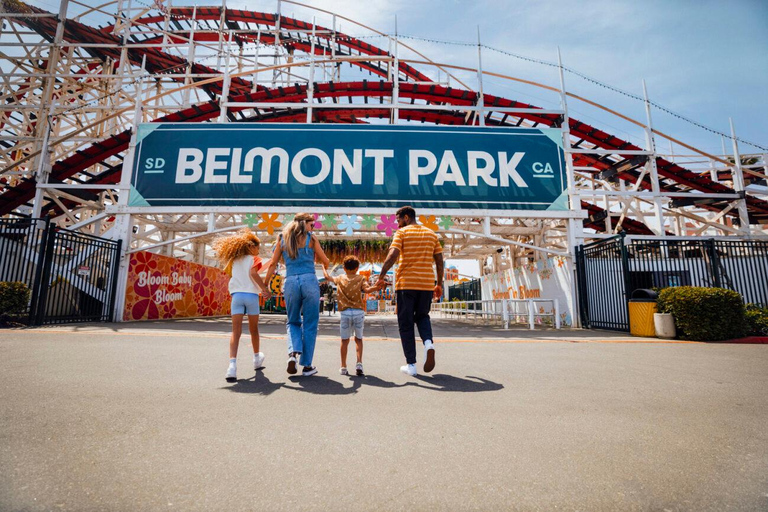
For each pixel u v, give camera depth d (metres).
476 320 14.93
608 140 15.42
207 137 11.14
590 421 2.22
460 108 12.95
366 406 2.48
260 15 24.50
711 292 6.82
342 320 3.61
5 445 1.72
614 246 9.10
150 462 1.60
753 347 5.82
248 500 1.31
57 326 7.73
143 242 15.91
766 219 17.52
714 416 2.33
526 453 1.75
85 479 1.43
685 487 1.42
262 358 3.72
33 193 13.18
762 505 1.28
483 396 2.76
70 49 17.23
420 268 3.58
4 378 2.99
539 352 5.15
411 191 11.01
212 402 2.53
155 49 19.58
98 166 16.73
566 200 11.18
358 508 1.27
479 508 1.27
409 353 3.51
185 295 13.59
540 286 12.79
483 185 11.12
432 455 1.72
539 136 11.57
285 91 15.63
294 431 2.01
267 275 3.57
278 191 10.88
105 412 2.26
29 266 8.77
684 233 16.94
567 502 1.31
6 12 16.61
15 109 15.21
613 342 6.49
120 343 5.21
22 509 1.20
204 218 16.77
